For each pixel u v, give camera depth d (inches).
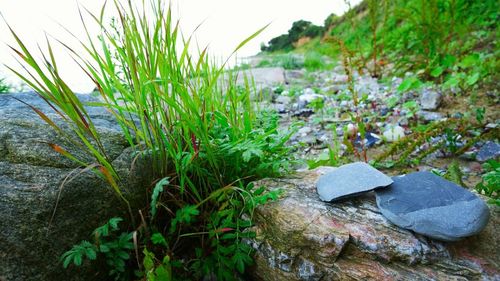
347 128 29.0
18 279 12.1
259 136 15.0
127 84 15.5
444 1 59.6
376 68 58.6
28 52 11.6
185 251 15.7
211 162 14.9
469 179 22.4
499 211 15.6
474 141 25.2
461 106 34.7
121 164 15.4
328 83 56.3
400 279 12.6
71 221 13.5
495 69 39.2
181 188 14.5
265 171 18.0
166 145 14.8
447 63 44.9
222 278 14.4
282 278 14.0
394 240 13.4
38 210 12.9
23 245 12.4
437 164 25.0
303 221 14.3
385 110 36.5
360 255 13.4
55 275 12.9
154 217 15.3
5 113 16.7
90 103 13.9
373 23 55.6
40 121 16.3
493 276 12.7
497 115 31.1
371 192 16.0
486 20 59.9
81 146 15.4
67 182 13.8
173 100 14.1
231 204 15.2
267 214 15.1
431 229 13.1
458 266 12.9
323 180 16.2
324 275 13.3
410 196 14.5
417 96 39.2
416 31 56.2
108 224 13.6
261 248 14.6
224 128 16.7
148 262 12.6
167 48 15.2
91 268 13.7
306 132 33.4
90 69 13.5
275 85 56.7
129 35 14.1
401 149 27.5
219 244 14.2
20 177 13.5
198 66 15.8
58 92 12.5
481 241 13.9
